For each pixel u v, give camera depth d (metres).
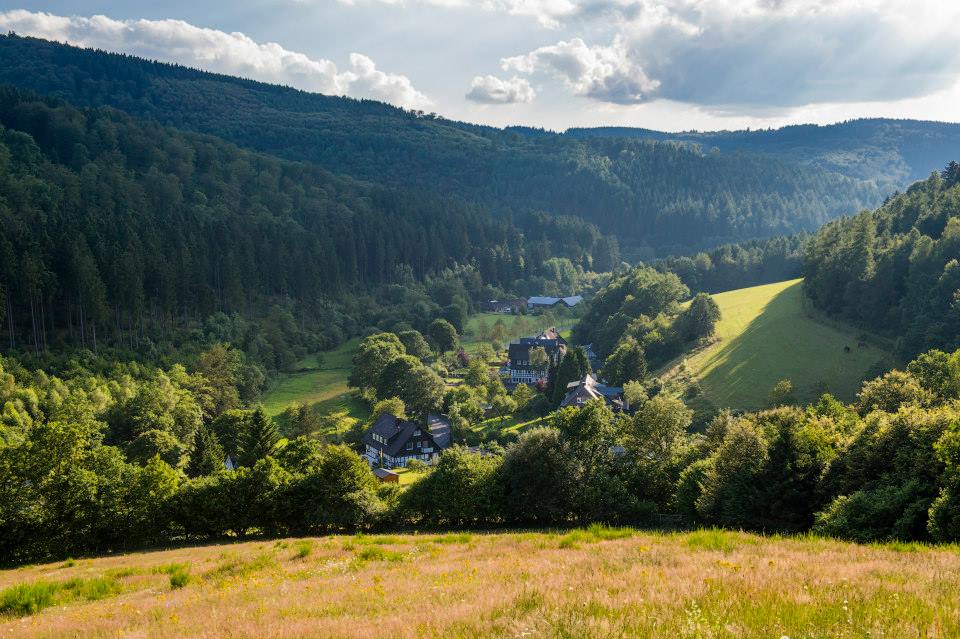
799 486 42.47
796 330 120.25
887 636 8.29
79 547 49.59
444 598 13.26
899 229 141.25
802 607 9.66
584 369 123.50
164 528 52.81
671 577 13.55
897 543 19.33
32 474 48.41
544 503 53.44
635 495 57.19
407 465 96.88
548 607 10.70
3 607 20.47
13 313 115.31
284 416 119.38
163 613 16.05
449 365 161.25
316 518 52.28
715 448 58.84
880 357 102.06
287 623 12.15
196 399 109.94
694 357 120.94
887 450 39.19
